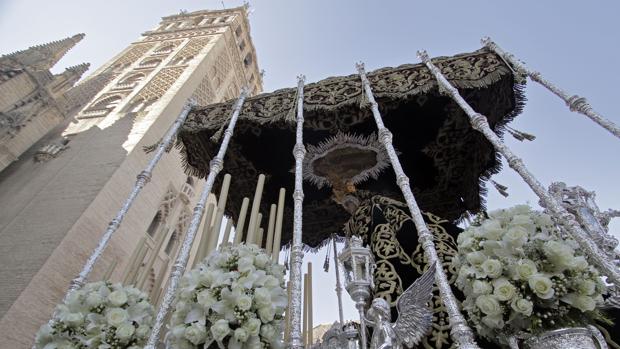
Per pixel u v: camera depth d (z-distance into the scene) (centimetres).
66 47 2414
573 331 292
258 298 349
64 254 1236
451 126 859
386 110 841
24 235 1289
